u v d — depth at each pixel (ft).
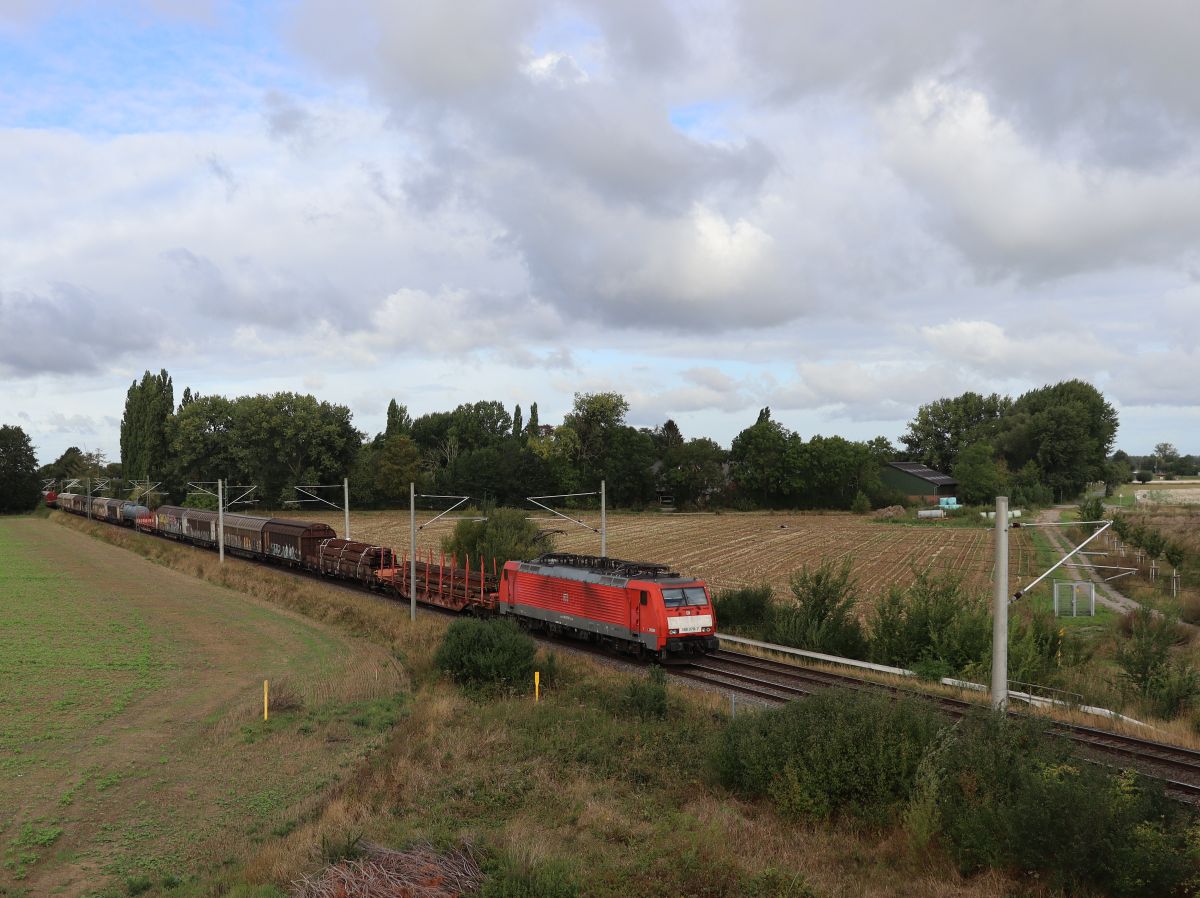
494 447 405.39
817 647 109.29
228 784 65.67
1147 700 87.71
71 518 345.10
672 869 45.75
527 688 90.94
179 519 258.57
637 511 403.75
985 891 43.29
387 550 167.73
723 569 200.44
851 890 43.86
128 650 112.37
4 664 102.12
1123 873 41.50
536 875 42.57
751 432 414.21
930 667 96.02
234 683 96.58
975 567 207.00
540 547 171.32
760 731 61.67
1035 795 45.24
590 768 65.41
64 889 49.19
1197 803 55.47
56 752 72.33
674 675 97.14
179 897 47.62
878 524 338.13
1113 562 209.15
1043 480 442.50
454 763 67.36
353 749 73.56
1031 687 87.35
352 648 115.85
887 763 54.95
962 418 517.14
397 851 47.19
